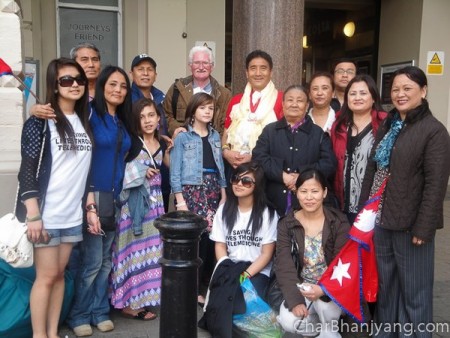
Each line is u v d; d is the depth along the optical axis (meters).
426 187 2.89
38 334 3.03
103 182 3.30
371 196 3.22
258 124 3.98
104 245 3.48
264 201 3.55
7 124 3.90
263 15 4.79
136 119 3.55
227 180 4.11
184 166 3.76
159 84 7.87
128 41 7.89
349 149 3.53
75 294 3.44
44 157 2.85
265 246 3.50
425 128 2.88
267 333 3.30
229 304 3.24
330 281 3.09
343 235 3.26
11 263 2.82
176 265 2.34
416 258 3.04
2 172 3.52
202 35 8.02
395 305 3.23
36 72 6.91
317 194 3.20
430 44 8.73
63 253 3.04
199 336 3.40
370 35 10.22
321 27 11.76
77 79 2.91
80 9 7.64
